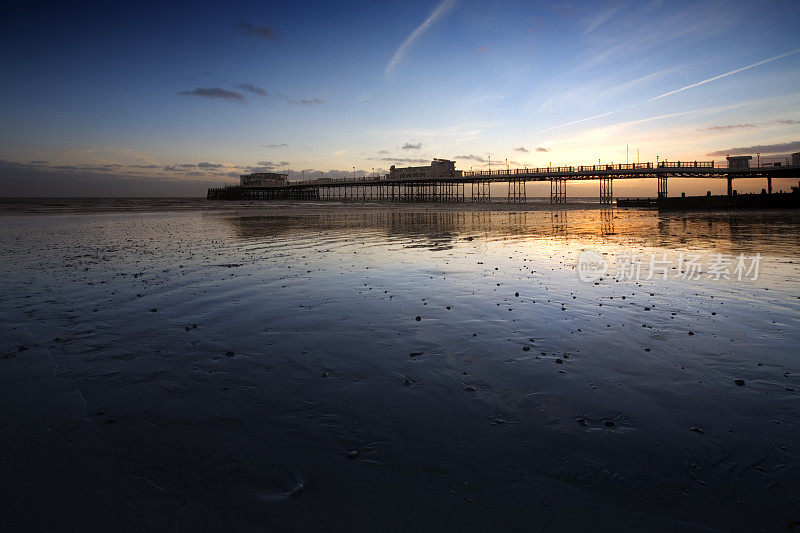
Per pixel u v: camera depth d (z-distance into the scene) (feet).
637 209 179.32
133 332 19.16
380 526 7.85
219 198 528.22
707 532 7.66
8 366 15.34
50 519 8.07
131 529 7.84
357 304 23.88
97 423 11.51
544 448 10.21
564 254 43.47
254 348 17.12
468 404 12.40
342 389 13.42
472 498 8.57
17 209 152.76
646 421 11.39
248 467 9.62
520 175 277.23
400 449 10.21
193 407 12.35
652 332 18.74
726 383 13.64
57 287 28.27
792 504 8.30
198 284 29.17
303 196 522.88
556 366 15.16
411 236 63.93
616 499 8.54
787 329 18.81
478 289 27.50
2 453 10.14
